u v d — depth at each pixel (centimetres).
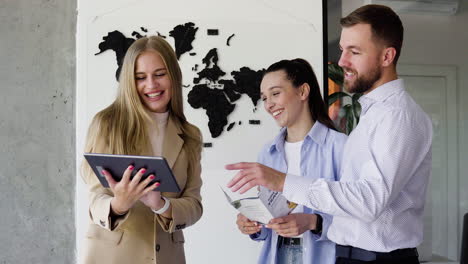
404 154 178
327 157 243
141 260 196
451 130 389
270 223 218
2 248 351
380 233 183
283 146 256
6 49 357
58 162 359
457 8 391
